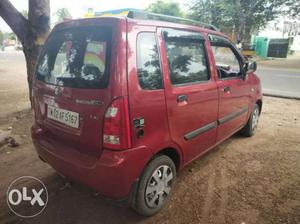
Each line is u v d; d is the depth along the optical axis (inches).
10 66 668.1
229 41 143.7
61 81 94.7
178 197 112.1
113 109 78.7
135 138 83.3
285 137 184.5
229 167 139.0
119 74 79.1
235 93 142.6
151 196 97.2
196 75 111.9
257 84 175.0
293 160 148.0
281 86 388.8
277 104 283.1
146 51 88.3
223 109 132.7
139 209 95.1
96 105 81.9
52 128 101.1
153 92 88.2
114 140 80.1
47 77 103.2
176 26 103.7
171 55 98.5
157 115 90.1
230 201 109.9
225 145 168.7
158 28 94.6
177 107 98.3
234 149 162.6
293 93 337.4
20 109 241.8
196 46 113.1
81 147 91.8
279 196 113.8
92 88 83.3
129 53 82.0
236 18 968.3
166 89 93.5
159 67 92.0
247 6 940.0
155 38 92.4
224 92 130.0
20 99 288.8
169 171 104.3
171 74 97.3
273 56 1082.1
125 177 83.0
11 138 165.3
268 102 292.4
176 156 108.7
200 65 115.0
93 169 83.8
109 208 104.9
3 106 254.8
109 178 82.0
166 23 99.6
